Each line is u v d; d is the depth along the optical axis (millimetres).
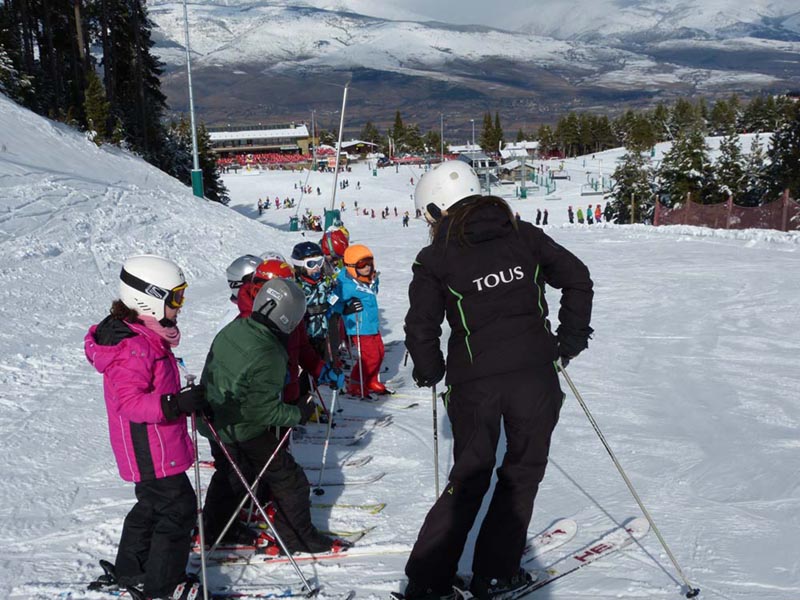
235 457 3135
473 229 2582
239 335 2988
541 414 2584
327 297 5113
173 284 2613
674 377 6445
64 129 22078
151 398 2523
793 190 36719
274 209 58844
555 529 3309
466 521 2660
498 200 2664
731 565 2982
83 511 3588
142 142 34719
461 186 2738
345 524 3475
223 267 13547
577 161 91812
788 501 3652
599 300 10727
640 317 9414
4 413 5105
